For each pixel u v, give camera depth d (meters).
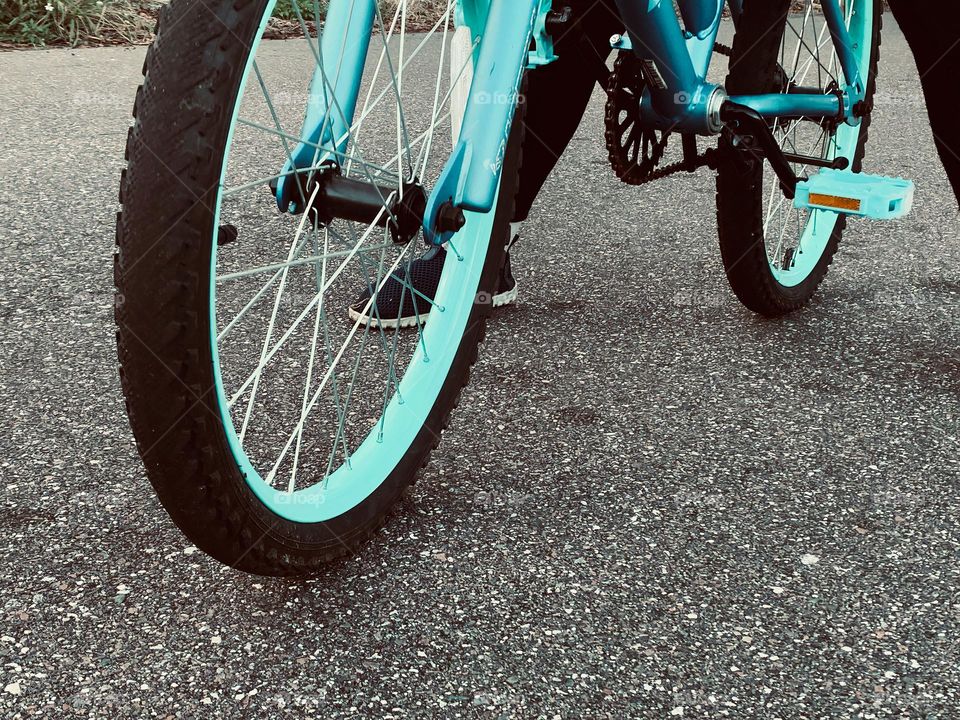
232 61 1.14
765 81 2.09
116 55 5.50
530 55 1.72
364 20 1.43
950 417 2.02
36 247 2.86
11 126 4.08
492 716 1.26
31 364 2.18
